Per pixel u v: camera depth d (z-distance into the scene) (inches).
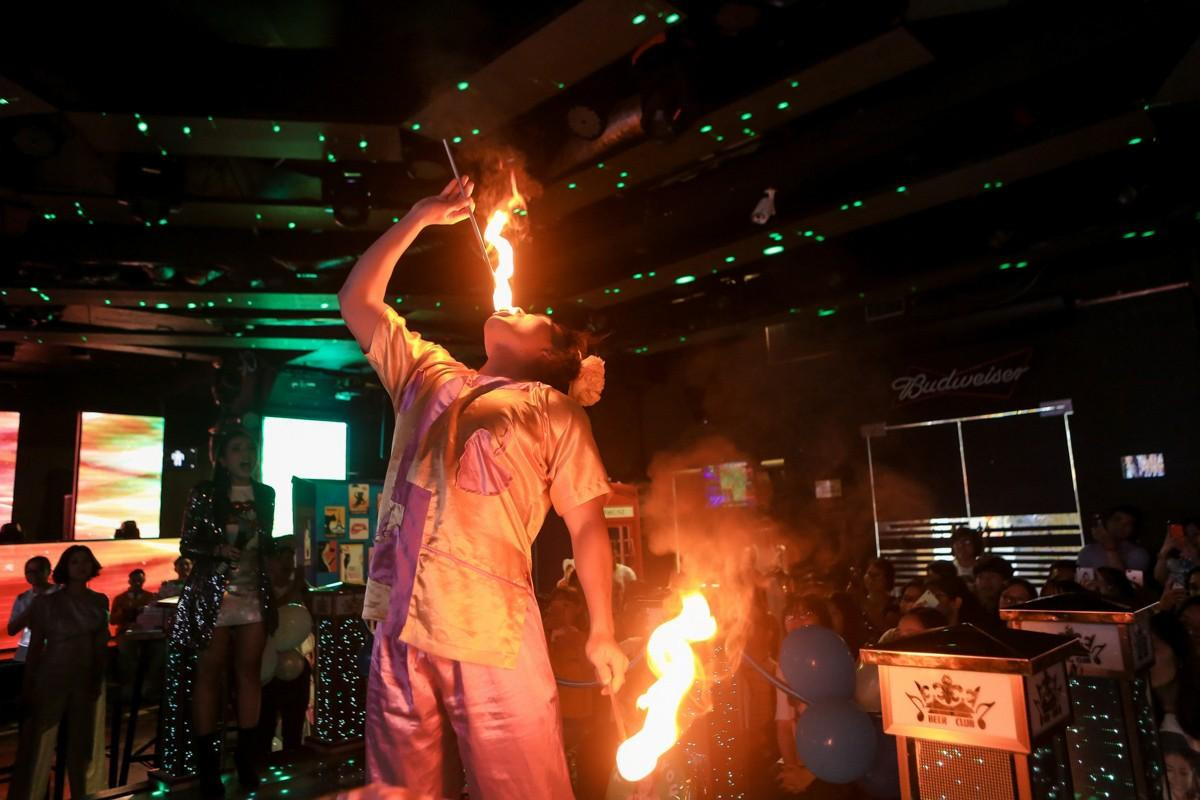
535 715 57.6
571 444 64.6
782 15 184.7
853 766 146.0
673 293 379.9
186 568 334.3
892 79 227.8
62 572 210.1
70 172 249.8
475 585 58.2
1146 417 356.2
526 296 341.1
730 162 270.4
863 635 230.4
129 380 490.3
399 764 57.3
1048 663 81.2
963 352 409.7
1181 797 137.7
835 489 439.2
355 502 331.6
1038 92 219.9
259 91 214.7
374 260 69.6
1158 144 251.8
